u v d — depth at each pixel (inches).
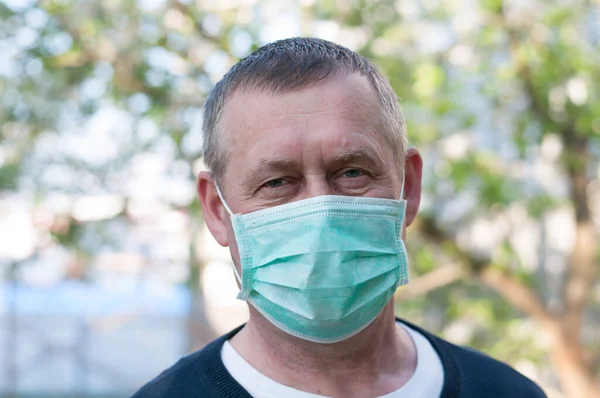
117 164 229.6
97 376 434.3
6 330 434.0
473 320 254.7
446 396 73.9
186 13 212.5
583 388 219.1
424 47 223.8
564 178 250.2
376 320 73.3
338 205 70.1
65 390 431.8
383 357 75.1
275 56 70.5
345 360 72.1
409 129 199.2
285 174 69.2
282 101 68.1
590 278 222.5
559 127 212.8
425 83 195.6
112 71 219.1
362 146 68.6
